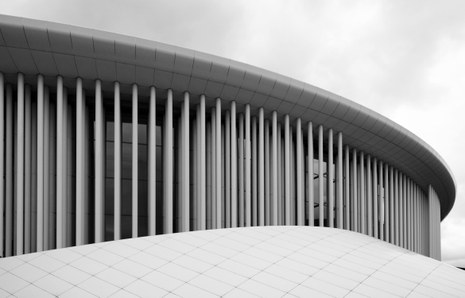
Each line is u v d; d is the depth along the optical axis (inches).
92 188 906.1
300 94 988.6
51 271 522.3
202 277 538.9
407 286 591.2
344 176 1176.2
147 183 955.3
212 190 932.0
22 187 802.2
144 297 486.9
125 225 930.1
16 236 798.5
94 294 485.1
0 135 800.9
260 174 973.2
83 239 840.3
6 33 769.6
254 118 1001.5
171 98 907.4
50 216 842.8
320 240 713.6
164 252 590.2
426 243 1667.1
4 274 511.5
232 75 909.2
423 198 1688.0
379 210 1279.5
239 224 954.7
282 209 1024.9
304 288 544.7
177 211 938.7
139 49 833.5
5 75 825.5
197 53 873.5
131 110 962.1
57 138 824.3
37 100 835.4
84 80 860.6
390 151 1266.0
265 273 567.5
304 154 1124.5
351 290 556.4
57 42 793.6
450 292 595.5
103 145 904.3
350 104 1065.5
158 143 963.3
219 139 929.5
